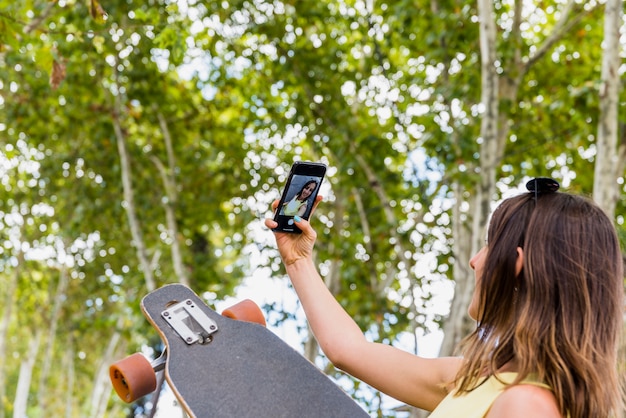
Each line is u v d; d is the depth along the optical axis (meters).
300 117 9.84
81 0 8.14
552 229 1.31
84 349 18.06
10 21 5.47
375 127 9.62
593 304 1.28
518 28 8.76
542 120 9.26
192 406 1.62
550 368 1.23
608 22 5.82
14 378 22.06
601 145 5.77
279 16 9.80
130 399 1.69
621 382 1.32
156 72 10.14
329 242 10.61
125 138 10.93
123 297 12.83
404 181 9.14
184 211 11.55
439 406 1.35
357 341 1.75
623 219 9.19
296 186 1.86
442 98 8.71
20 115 10.86
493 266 1.36
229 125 11.70
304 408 1.64
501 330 1.33
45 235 14.01
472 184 7.90
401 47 10.15
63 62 5.36
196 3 9.45
